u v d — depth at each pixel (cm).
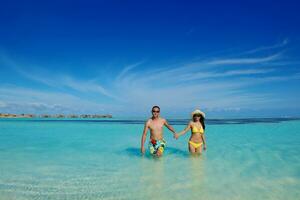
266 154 874
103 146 1099
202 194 462
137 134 1722
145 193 470
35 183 534
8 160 780
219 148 1012
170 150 962
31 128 2386
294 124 3031
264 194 460
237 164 708
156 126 830
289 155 856
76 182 541
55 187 507
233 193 466
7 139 1395
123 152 927
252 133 1742
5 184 529
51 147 1066
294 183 529
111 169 652
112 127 2548
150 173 611
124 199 441
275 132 1828
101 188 500
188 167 671
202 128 874
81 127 2548
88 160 775
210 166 684
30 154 891
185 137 1509
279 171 629
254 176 582
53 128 2395
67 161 761
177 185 516
